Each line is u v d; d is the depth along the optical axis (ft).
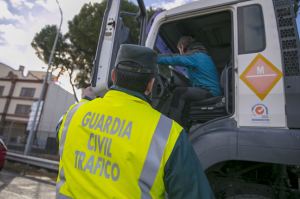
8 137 68.64
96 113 4.05
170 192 3.41
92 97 5.18
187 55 8.50
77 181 3.69
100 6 48.78
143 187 3.39
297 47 6.60
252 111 6.63
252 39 7.25
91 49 51.34
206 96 8.07
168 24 9.71
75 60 58.29
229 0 8.07
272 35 6.99
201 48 9.08
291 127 6.07
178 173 3.37
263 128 6.36
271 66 6.75
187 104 8.10
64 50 58.59
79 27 48.11
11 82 115.75
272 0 7.30
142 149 3.51
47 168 30.27
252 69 6.97
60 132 4.39
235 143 6.38
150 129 3.66
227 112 7.32
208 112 7.91
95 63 8.26
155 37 9.56
